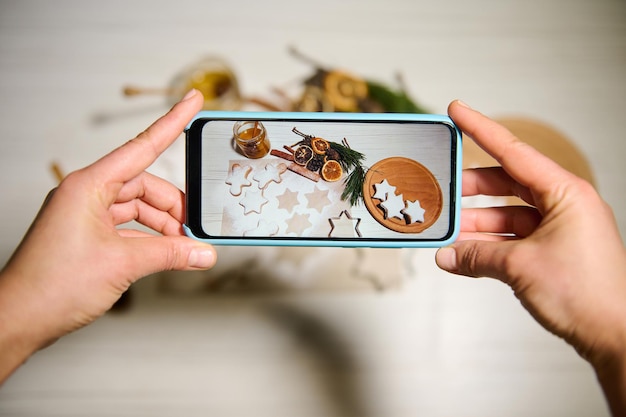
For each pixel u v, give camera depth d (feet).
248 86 1.61
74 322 1.04
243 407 1.59
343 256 1.58
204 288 1.58
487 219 1.23
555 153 1.62
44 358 1.58
